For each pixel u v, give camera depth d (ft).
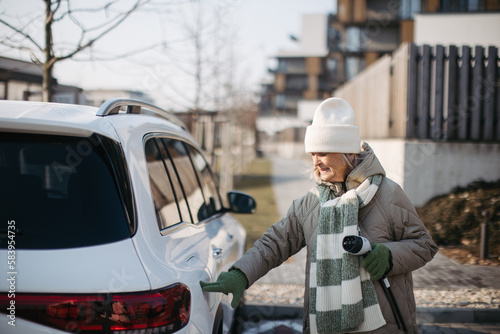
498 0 87.20
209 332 6.82
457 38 54.13
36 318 5.14
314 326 6.79
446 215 25.41
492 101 30.25
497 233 23.43
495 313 15.05
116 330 5.29
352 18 115.03
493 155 29.01
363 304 6.52
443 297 16.30
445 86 30.37
